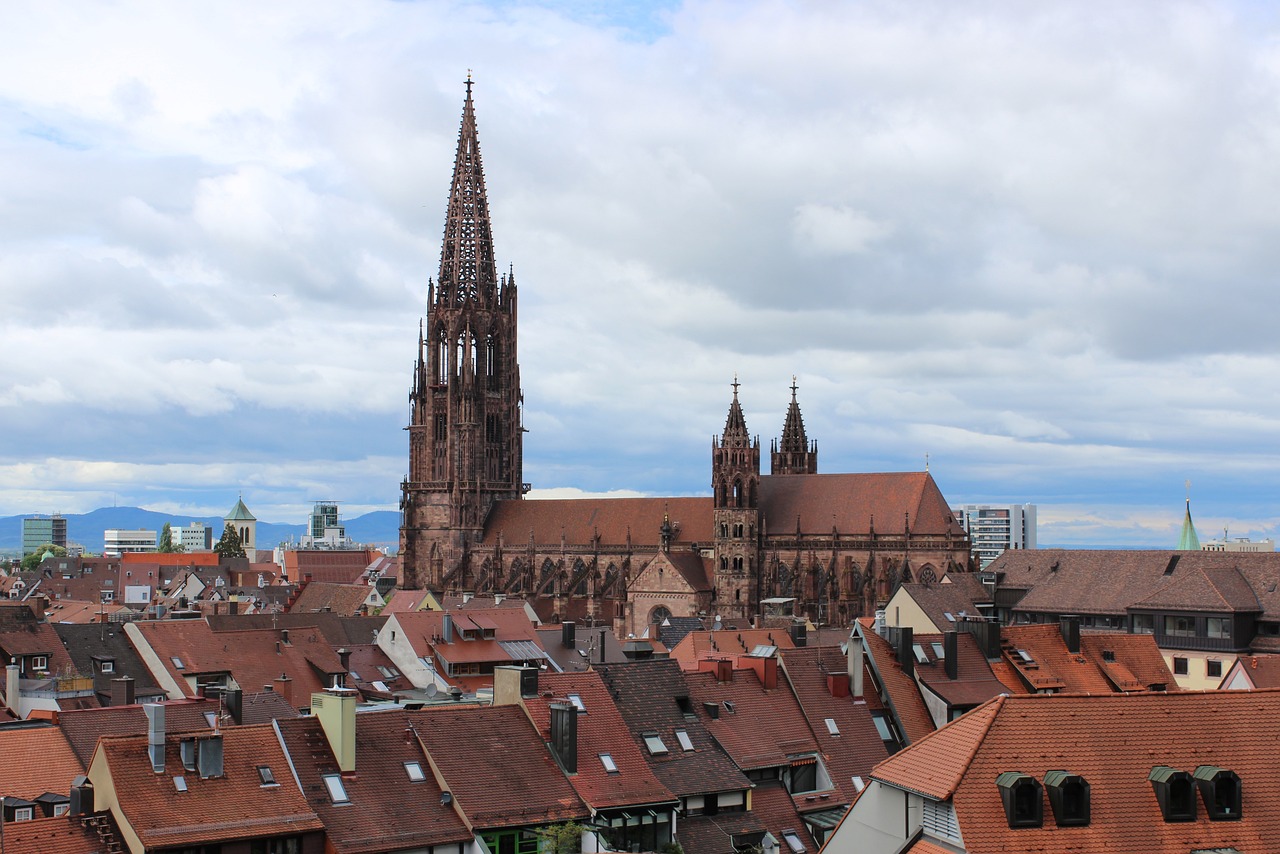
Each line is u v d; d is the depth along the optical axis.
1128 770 74.19
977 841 70.38
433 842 89.81
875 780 78.62
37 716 125.19
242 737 91.06
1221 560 193.38
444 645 162.50
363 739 94.94
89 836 82.94
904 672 126.19
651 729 109.25
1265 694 78.75
